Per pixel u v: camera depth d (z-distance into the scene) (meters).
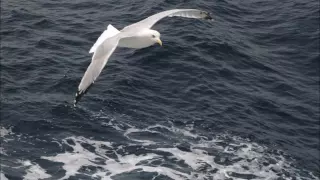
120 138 30.61
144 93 34.47
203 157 29.94
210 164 29.48
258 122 33.53
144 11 43.62
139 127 31.59
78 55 37.94
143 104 33.50
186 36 40.19
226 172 29.14
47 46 38.75
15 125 31.02
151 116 32.56
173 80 35.91
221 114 33.53
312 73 39.22
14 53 37.72
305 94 36.81
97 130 31.05
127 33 15.26
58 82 34.91
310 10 46.09
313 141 32.94
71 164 28.52
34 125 31.08
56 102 33.00
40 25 41.44
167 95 34.59
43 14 42.97
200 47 39.25
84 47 38.91
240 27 43.53
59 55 37.78
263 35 42.94
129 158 29.28
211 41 40.03
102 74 35.78
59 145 29.77
